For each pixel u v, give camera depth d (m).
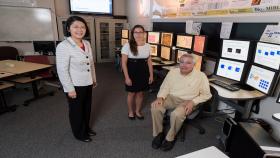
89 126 2.36
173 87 2.16
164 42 3.41
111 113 2.78
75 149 1.98
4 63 3.30
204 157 1.17
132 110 2.63
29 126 2.38
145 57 2.32
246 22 2.33
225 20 2.62
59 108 2.90
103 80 4.40
